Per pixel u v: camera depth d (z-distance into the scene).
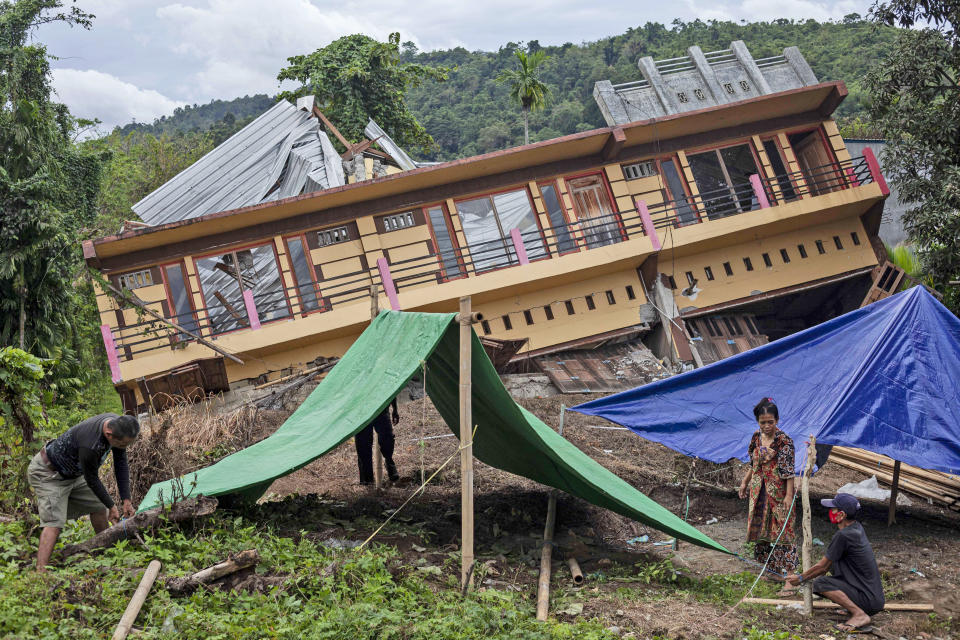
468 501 6.63
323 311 19.25
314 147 22.80
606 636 5.82
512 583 7.09
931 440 8.80
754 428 9.91
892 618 6.89
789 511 7.63
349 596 5.87
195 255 19.03
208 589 5.71
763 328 22.77
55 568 5.75
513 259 20.17
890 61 17.73
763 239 20.48
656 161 20.78
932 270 17.67
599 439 13.88
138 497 8.70
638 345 19.94
